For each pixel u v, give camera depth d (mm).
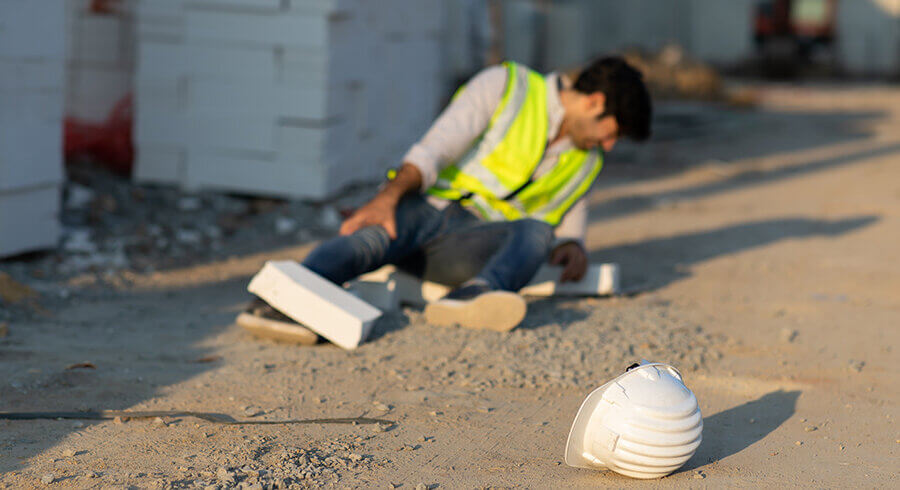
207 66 11242
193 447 4582
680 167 17125
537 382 5727
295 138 11156
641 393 4199
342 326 6215
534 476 4359
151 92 11430
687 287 8656
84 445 4582
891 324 7504
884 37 43406
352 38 11570
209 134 11367
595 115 7152
